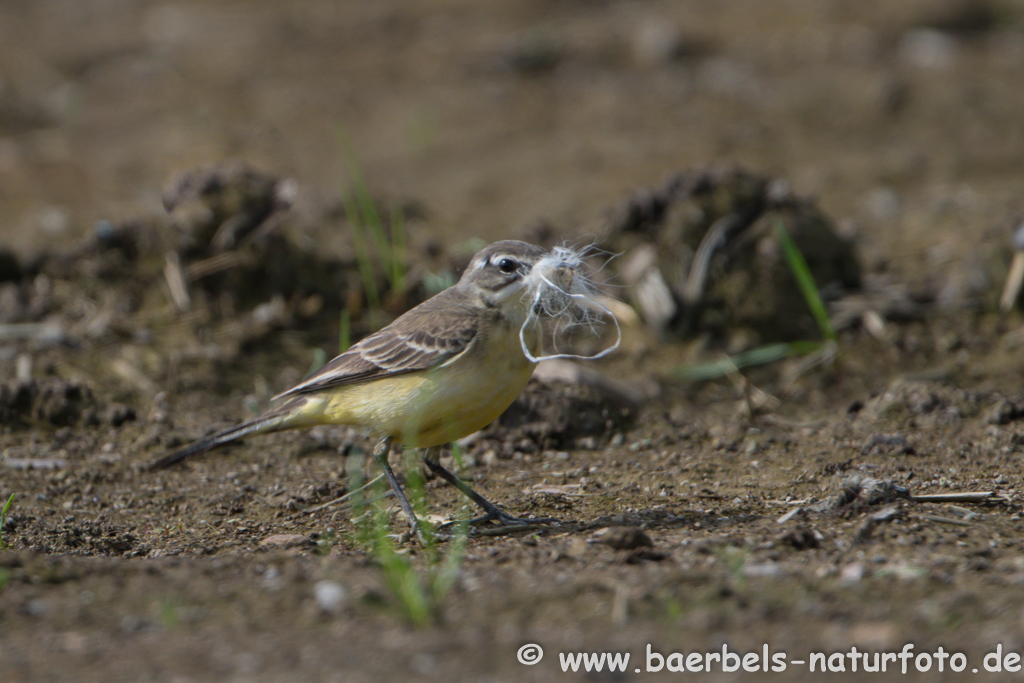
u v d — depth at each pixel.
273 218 14.69
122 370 13.20
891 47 26.25
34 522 9.62
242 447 11.74
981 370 12.83
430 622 6.74
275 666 6.19
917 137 21.95
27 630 6.68
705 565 7.65
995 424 11.21
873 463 10.38
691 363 13.45
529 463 11.11
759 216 14.55
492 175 20.70
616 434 11.79
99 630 6.68
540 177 20.42
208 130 23.17
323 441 11.82
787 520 8.81
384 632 6.61
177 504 10.25
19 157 21.86
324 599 7.05
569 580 7.37
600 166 20.83
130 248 14.97
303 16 31.34
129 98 25.42
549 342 13.70
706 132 22.58
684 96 24.61
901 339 13.61
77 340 13.63
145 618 6.84
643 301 14.10
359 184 14.83
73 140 23.08
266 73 26.88
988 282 14.15
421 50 28.06
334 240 15.98
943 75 24.06
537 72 26.44
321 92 25.56
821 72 25.03
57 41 29.70
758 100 24.16
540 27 29.14
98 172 21.05
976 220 17.50
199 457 11.48
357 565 7.88
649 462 10.97
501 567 7.82
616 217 14.87
